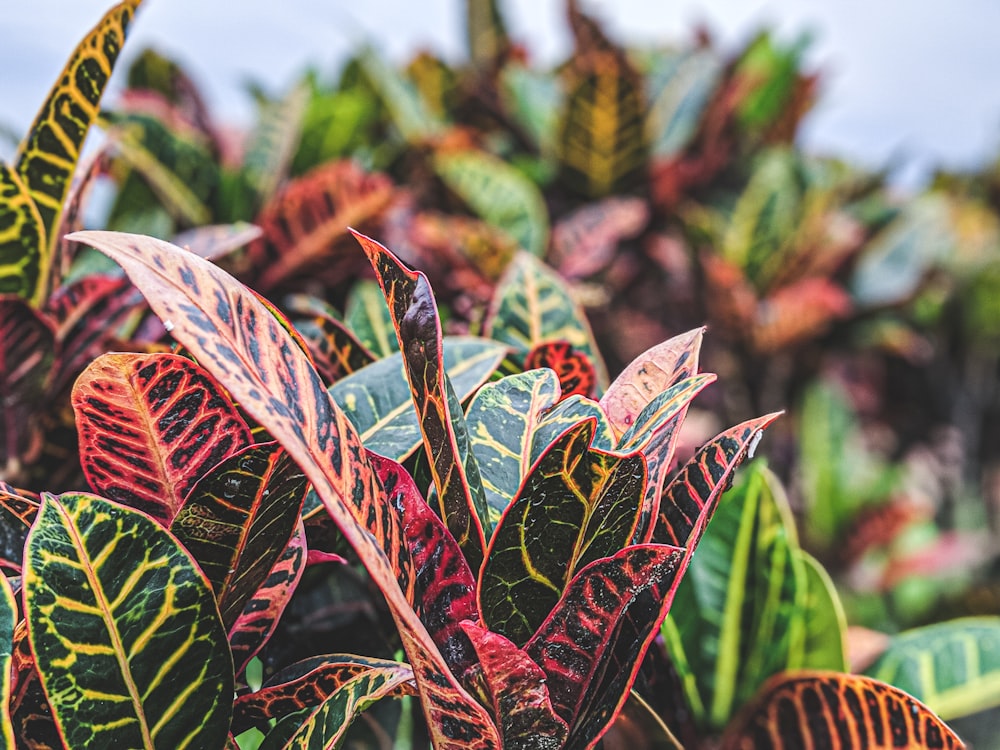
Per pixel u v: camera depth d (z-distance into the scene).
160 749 0.54
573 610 0.53
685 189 1.85
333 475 0.47
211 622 0.54
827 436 2.12
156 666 0.54
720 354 1.83
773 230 1.81
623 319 1.71
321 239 1.14
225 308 0.47
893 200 2.25
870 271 2.04
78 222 0.85
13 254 0.79
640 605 0.56
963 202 3.01
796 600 0.81
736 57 1.95
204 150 1.31
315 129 1.51
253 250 1.15
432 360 0.51
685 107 1.87
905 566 2.13
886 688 0.70
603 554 0.56
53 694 0.51
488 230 1.29
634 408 0.62
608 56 1.58
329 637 0.77
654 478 0.57
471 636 0.50
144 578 0.53
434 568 0.54
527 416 0.62
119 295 0.85
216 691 0.55
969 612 2.12
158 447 0.59
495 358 0.73
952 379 2.57
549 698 0.55
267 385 0.46
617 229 1.49
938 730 0.69
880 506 2.09
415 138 1.68
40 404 0.81
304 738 0.55
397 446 0.63
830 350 2.16
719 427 1.83
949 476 2.60
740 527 0.82
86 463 0.59
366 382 0.68
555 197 1.81
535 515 0.54
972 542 2.21
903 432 2.59
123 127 1.21
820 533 2.12
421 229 1.31
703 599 0.82
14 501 0.58
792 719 0.75
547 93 1.91
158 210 1.40
